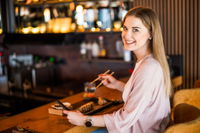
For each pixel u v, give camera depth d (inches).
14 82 178.4
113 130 62.9
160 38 66.6
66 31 157.4
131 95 63.5
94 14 151.8
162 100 66.6
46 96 151.4
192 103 85.4
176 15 129.6
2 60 190.5
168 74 67.9
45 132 63.9
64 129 65.7
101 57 157.8
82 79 172.7
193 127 55.9
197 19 124.1
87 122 64.6
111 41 156.2
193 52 127.4
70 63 176.7
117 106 83.6
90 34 162.9
